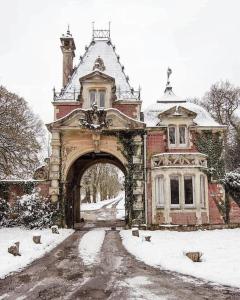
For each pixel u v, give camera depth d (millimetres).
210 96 55688
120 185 93438
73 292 10555
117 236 23844
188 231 26578
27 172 35656
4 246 18859
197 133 29656
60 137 29297
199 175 27984
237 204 29078
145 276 12594
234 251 17312
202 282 11695
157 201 28344
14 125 33031
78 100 30141
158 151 29219
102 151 29219
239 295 10148
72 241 21656
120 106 30031
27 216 28016
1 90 33344
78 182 36156
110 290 10758
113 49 33906
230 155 51781
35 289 10906
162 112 29234
